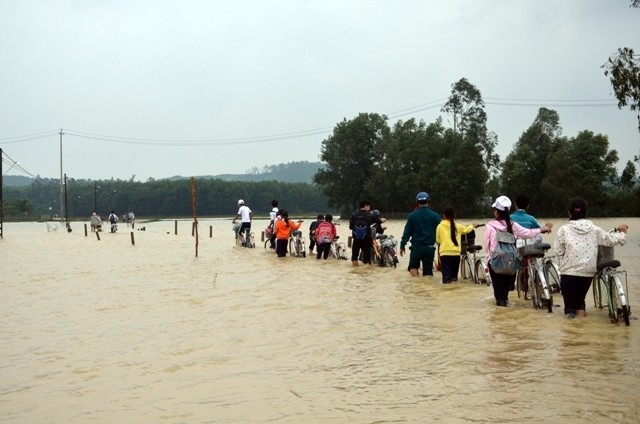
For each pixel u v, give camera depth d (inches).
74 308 478.6
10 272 778.8
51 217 5324.8
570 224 389.4
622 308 356.5
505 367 273.1
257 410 224.8
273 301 494.0
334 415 216.8
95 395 250.1
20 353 328.5
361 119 3912.4
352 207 4089.6
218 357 309.9
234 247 1262.3
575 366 271.4
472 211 3398.1
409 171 3614.7
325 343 335.9
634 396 228.8
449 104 3590.1
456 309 431.8
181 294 549.3
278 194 7042.3
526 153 3248.0
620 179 3125.0
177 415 221.8
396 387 248.5
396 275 659.4
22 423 218.2
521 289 470.9
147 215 6688.0
